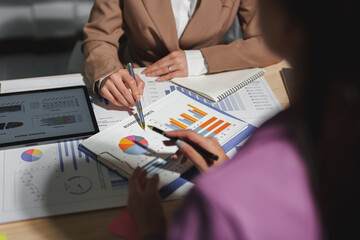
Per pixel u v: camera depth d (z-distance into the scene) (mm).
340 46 363
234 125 1057
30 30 2867
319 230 419
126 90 1136
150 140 991
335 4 353
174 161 921
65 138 996
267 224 402
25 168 914
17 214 810
